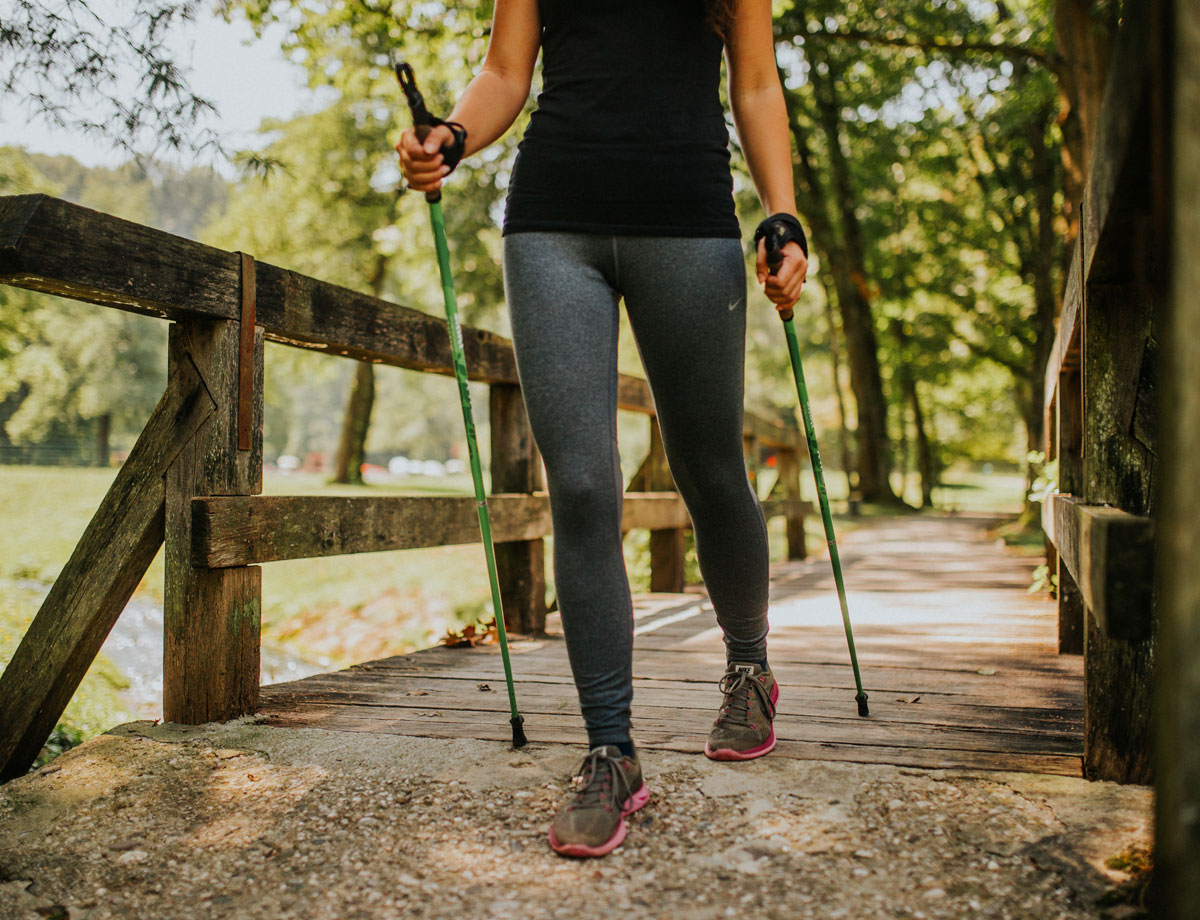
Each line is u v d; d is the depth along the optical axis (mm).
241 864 1589
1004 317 17938
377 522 2943
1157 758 1042
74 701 3812
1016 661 3189
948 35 10656
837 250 16766
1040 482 4680
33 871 1576
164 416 2332
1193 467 875
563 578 1755
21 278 1827
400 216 18984
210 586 2330
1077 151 7625
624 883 1483
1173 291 934
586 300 1772
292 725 2355
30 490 15219
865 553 9180
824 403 36281
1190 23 913
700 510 1982
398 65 1717
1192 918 855
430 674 3086
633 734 2242
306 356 24406
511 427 4094
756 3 1971
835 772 1920
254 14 6574
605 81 1785
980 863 1512
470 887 1484
